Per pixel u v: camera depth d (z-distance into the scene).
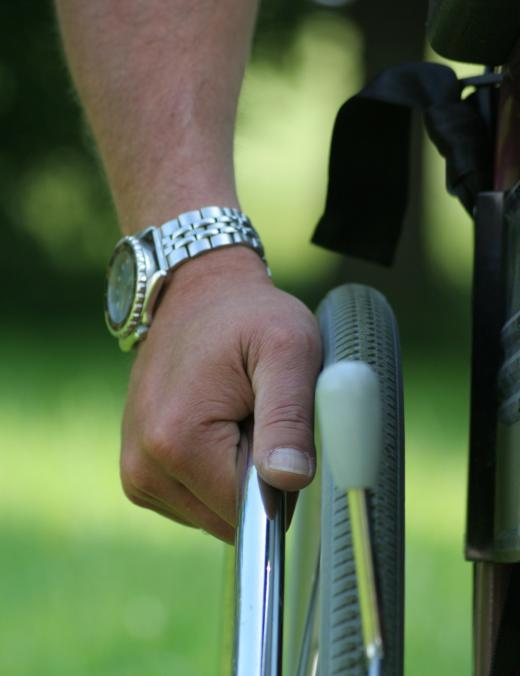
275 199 25.36
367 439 1.26
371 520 1.28
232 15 2.25
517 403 1.74
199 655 6.01
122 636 6.17
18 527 8.27
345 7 21.66
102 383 14.31
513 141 1.88
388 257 2.29
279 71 21.53
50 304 20.84
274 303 1.88
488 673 1.90
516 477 1.74
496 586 1.93
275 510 1.65
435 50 1.96
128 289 2.06
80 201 21.25
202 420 1.86
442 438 11.82
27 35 20.34
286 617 2.40
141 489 1.99
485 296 1.89
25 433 11.53
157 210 2.15
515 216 1.83
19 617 6.41
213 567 7.42
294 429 1.71
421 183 20.02
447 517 8.62
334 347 1.80
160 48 2.21
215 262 2.05
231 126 2.24
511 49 1.89
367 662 1.42
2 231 21.31
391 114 2.20
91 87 2.25
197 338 1.89
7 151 20.97
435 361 17.83
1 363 15.48
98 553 7.64
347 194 2.26
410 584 6.96
